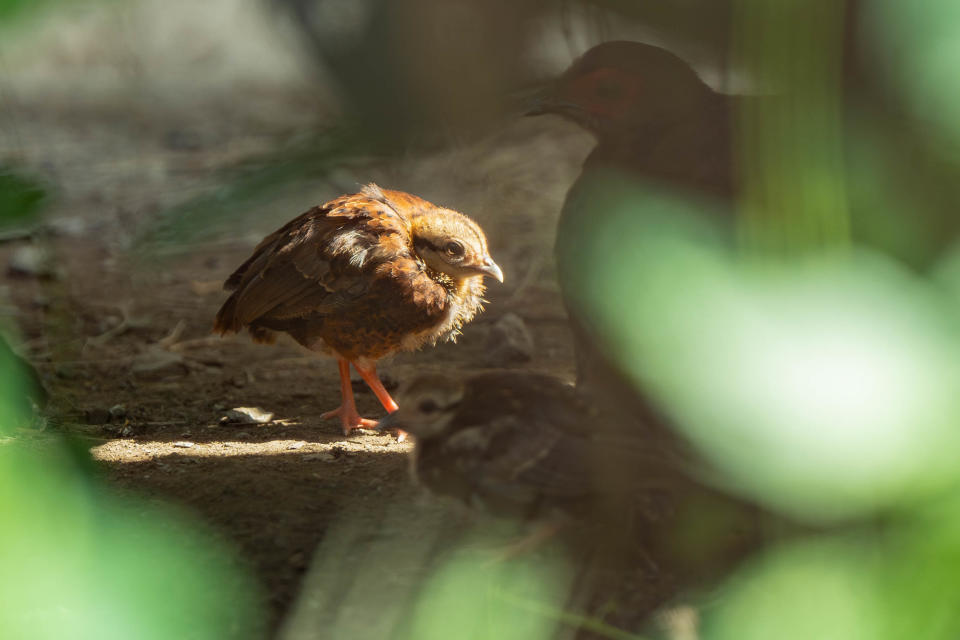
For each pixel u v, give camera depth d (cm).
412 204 481
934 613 69
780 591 86
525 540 316
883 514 67
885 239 81
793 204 76
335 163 119
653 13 120
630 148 358
